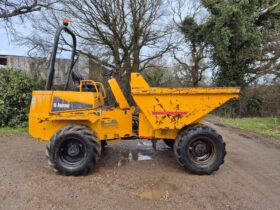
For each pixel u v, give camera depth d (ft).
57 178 17.01
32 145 25.41
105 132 18.57
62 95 18.35
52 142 17.29
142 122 18.49
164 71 84.58
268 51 62.95
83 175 17.51
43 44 66.39
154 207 13.51
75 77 19.77
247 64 65.36
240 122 45.52
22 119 33.73
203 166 17.78
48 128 18.56
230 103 63.00
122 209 13.28
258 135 33.94
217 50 63.98
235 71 65.00
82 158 17.57
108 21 66.28
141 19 69.77
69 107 18.31
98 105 19.31
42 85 36.09
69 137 17.25
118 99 18.84
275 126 40.14
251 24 60.44
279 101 59.72
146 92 17.54
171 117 17.81
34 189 15.31
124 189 15.52
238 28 60.23
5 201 13.85
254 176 18.19
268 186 16.48
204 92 17.57
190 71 83.20
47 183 16.19
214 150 17.99
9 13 57.93
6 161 20.29
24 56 70.13
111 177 17.30
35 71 56.70
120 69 68.85
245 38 59.93
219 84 67.31
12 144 25.73
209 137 17.78
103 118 18.44
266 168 20.03
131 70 70.79
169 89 17.58
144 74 83.46
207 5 64.54
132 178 17.16
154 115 17.80
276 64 61.41
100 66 66.49
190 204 13.85
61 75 39.70
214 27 64.39
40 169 18.65
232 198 14.62
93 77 67.26
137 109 19.40
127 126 18.83
